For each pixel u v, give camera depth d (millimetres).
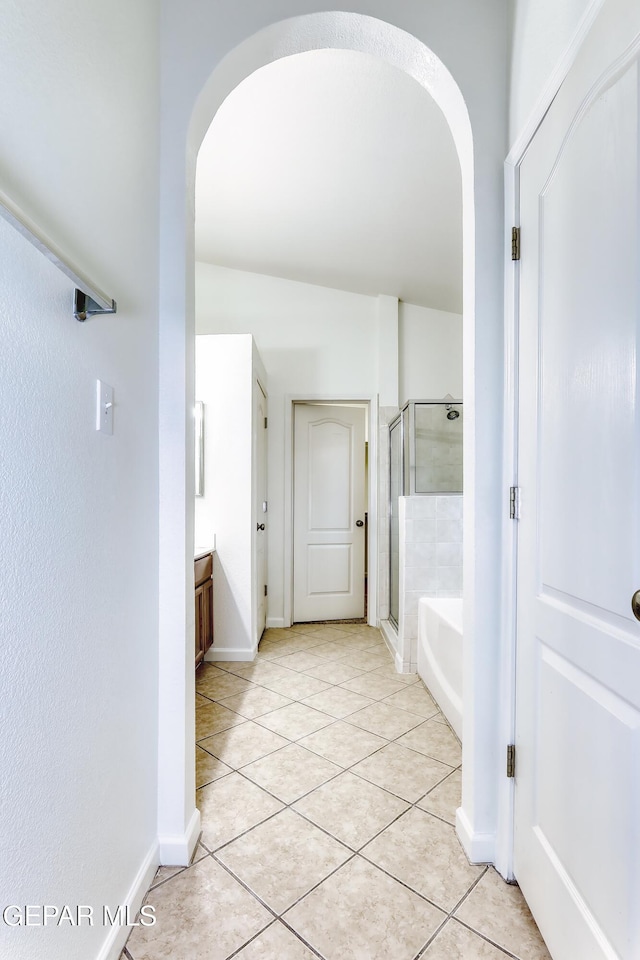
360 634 3990
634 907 811
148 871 1290
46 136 823
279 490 4223
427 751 2059
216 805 1677
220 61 1410
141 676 1259
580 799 990
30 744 772
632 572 832
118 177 1124
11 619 729
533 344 1238
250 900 1265
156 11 1377
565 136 1062
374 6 1391
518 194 1349
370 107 2145
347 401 4277
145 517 1291
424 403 3264
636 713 819
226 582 3285
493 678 1411
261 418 3859
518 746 1314
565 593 1067
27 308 771
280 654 3436
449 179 2580
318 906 1248
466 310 1511
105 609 1052
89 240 980
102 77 1043
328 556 4465
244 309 4195
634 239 825
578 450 1014
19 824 741
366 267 3693
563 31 1067
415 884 1324
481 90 1419
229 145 2457
